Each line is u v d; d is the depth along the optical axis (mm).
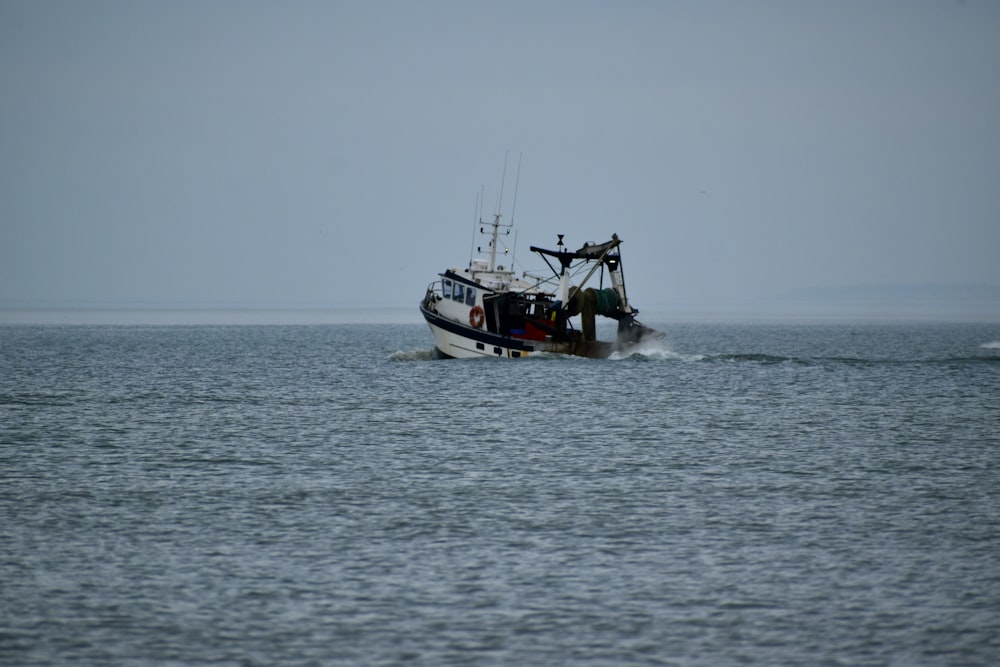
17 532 123812
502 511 134625
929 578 108688
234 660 89000
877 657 90188
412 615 98188
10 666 87625
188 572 109312
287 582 106438
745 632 94938
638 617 98062
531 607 100250
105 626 95562
